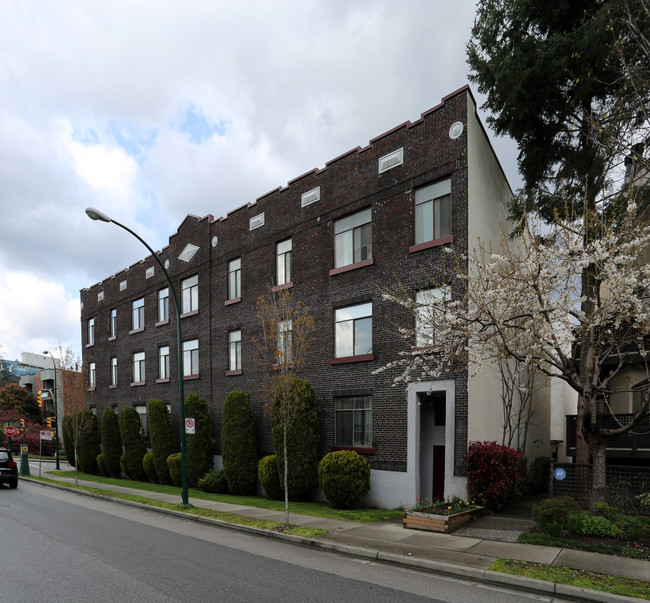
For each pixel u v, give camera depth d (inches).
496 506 488.4
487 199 577.9
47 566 311.6
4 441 1946.4
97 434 1223.5
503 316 385.7
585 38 438.6
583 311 428.1
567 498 390.9
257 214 788.0
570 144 530.6
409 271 562.9
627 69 406.6
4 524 469.4
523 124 534.6
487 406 561.0
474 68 542.3
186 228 959.0
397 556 326.0
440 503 448.1
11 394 2279.8
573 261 378.9
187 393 914.1
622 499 402.3
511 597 259.8
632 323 382.0
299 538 388.2
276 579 285.4
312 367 661.9
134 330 1107.9
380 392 575.2
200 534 424.5
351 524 442.9
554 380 937.5
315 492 625.9
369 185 619.5
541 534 368.8
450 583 283.1
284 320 585.6
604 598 248.7
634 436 559.8
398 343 562.6
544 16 509.7
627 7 374.0
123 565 313.9
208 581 279.0
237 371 794.2
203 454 812.0
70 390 1206.9
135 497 666.2
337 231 661.3
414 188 574.6
